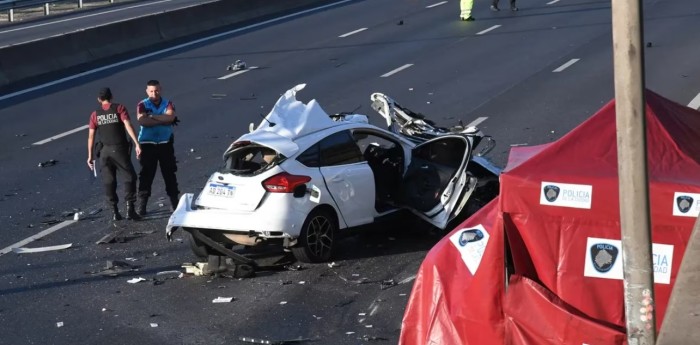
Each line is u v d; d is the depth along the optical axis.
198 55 26.23
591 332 6.39
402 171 11.45
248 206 10.39
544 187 6.62
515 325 6.66
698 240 6.37
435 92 20.67
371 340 8.48
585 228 6.58
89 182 14.73
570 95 19.73
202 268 10.46
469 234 7.18
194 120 18.80
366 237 11.73
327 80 22.41
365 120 12.26
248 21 32.06
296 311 9.30
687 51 23.62
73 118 19.34
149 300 9.71
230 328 8.91
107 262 10.89
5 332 8.95
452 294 7.03
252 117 18.89
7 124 18.97
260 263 10.59
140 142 12.77
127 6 38.97
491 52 25.17
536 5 33.22
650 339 5.27
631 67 4.98
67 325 9.09
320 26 30.66
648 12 30.45
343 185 10.82
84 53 25.38
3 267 10.91
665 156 6.86
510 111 18.61
